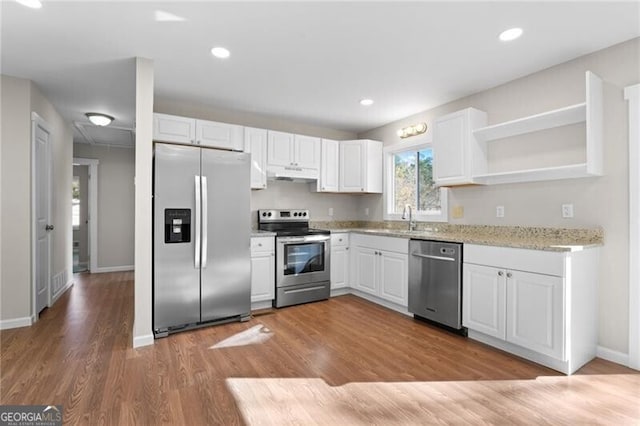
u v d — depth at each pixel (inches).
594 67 100.6
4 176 120.6
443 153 133.8
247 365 93.3
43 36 92.9
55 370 88.7
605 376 87.0
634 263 91.2
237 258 129.3
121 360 95.2
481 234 132.3
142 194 106.3
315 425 67.5
